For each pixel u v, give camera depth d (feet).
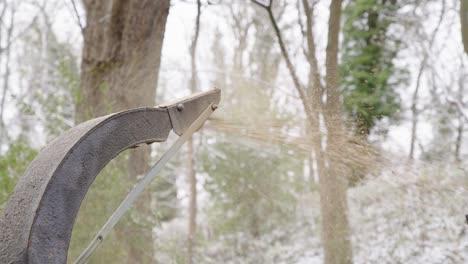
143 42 17.39
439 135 22.36
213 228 22.89
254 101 17.49
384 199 15.61
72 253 12.42
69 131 4.66
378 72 26.50
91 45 17.56
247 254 21.33
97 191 13.58
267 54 30.81
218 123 9.74
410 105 26.12
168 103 6.06
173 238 19.53
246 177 22.45
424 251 15.62
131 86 17.11
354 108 18.54
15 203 4.09
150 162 16.22
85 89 17.02
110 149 4.68
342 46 29.50
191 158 22.82
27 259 3.77
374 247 16.74
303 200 22.20
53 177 4.04
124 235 13.85
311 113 14.14
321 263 19.03
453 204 13.39
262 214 22.43
